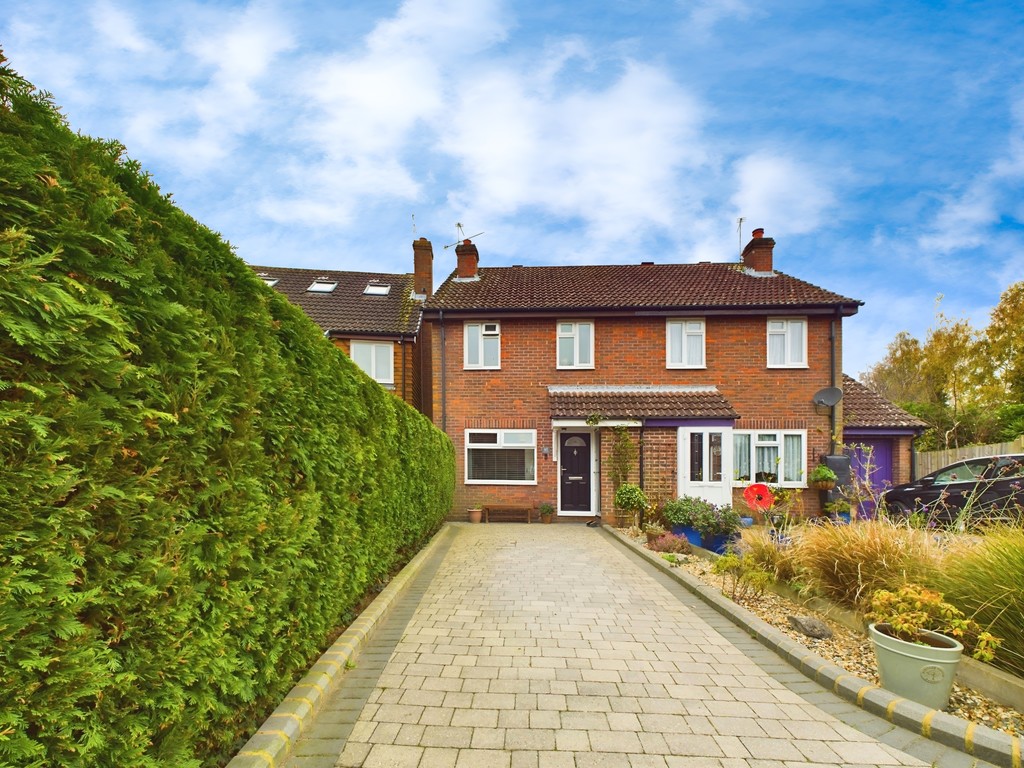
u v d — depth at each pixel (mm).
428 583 6418
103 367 1688
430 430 9297
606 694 3445
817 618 4941
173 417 1938
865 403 14953
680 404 12672
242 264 2904
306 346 3715
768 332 13781
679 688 3559
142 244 2068
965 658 3629
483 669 3814
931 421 19203
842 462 12859
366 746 2771
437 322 14289
